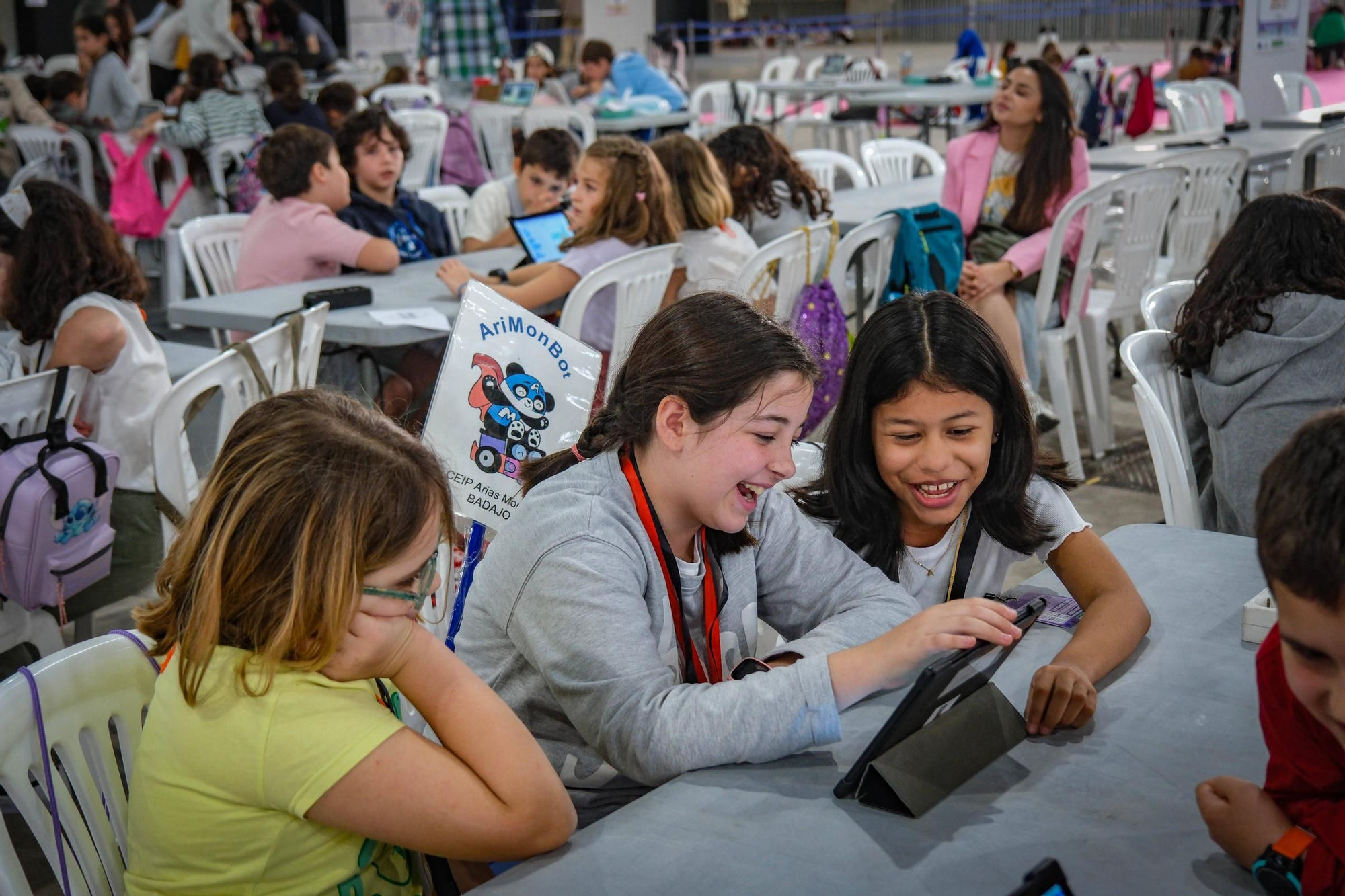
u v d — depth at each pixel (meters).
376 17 13.25
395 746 1.11
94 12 8.71
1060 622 1.58
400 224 4.48
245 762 1.10
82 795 1.33
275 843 1.13
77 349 2.73
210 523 1.11
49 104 8.43
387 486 1.11
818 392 3.25
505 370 1.94
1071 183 4.29
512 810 1.14
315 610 1.08
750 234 4.45
